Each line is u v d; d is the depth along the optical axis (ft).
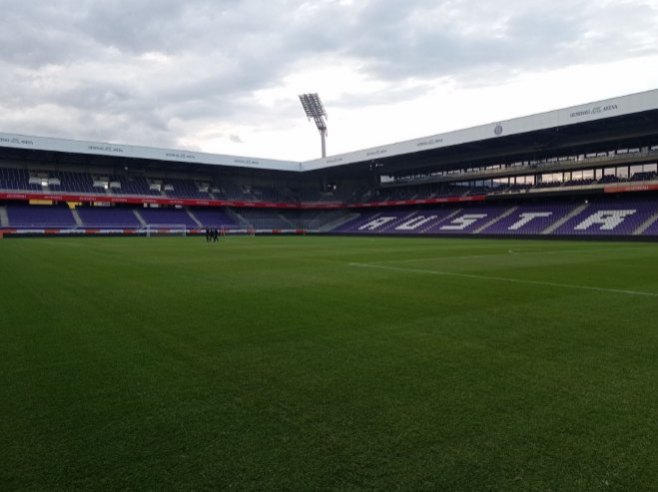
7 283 36.70
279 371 15.37
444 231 171.12
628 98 116.98
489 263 54.85
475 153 175.01
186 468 9.42
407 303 27.58
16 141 148.77
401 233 183.21
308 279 39.22
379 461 9.66
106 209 186.91
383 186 214.90
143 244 105.19
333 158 194.59
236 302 28.02
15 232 153.17
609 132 140.46
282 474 9.20
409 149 168.25
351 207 224.94
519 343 18.75
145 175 204.13
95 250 80.12
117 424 11.41
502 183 174.40
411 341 19.04
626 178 143.54
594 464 9.51
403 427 11.20
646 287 34.37
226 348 18.06
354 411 12.15
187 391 13.58
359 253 73.56
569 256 66.74
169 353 17.44
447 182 191.72
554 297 29.78
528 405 12.51
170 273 43.88
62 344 18.67
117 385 14.08
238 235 196.85
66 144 157.28
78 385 14.08
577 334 20.25
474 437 10.68
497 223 163.73
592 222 140.36
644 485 8.79
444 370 15.43
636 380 14.47
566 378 14.64
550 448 10.16
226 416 11.85
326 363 16.20
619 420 11.58
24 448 10.25
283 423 11.44
